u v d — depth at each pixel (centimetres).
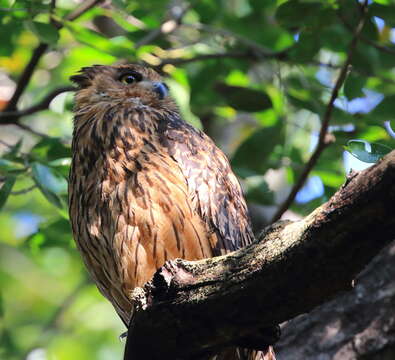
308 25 1155
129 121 1013
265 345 714
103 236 952
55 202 1038
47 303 2127
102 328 1984
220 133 1491
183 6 1437
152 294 705
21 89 1259
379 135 1154
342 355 1002
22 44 1527
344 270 625
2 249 2186
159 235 923
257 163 1238
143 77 1148
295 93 1270
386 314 1000
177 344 722
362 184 591
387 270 1030
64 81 1586
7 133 1731
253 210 1363
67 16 1223
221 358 921
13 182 1045
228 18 1442
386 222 591
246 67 1373
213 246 953
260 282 658
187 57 1352
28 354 1672
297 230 641
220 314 686
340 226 605
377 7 1138
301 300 655
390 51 1145
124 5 1187
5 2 1203
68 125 1409
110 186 948
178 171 952
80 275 1902
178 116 1105
